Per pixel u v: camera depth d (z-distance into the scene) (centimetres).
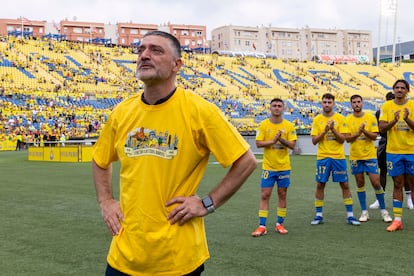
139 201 247
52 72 4581
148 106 252
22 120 3603
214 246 574
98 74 4834
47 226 706
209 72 5581
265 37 11425
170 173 246
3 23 8750
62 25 9144
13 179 1420
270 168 653
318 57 8612
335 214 794
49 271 476
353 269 469
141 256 246
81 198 1009
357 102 736
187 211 245
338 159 701
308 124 4550
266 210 650
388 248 554
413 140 646
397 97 656
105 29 9600
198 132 249
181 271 246
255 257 520
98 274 466
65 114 3841
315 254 530
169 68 249
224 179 255
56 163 2139
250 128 4166
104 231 668
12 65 4425
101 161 278
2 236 639
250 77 5769
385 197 972
